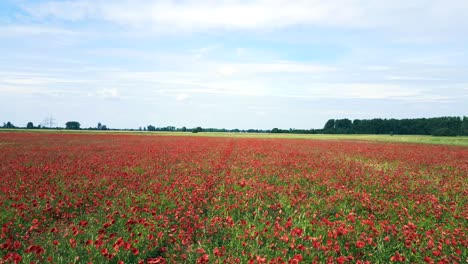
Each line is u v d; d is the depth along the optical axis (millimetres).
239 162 20172
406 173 16984
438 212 8992
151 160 20500
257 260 5656
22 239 6934
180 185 12156
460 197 11430
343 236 6996
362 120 146750
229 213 9102
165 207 9102
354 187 12852
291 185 12445
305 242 6762
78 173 14492
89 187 11648
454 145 45594
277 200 10414
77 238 6883
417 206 9664
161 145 37875
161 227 7434
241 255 6207
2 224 7586
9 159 20688
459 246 6727
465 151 33312
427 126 132250
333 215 9344
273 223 8258
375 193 11812
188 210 8859
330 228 7402
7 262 5531
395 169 18297
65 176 13852
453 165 20734
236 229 7527
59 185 12008
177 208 8875
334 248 6242
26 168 15898
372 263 6168
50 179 13266
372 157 25750
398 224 8297
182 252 6535
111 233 6941
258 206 9711
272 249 6496
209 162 20062
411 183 13789
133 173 15164
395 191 12070
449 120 129250
